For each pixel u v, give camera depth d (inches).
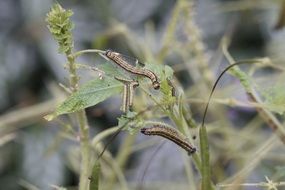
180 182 34.6
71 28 21.3
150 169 36.2
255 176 29.8
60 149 42.8
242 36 47.8
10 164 44.3
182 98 21.9
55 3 21.2
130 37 34.2
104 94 21.0
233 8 44.8
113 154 41.4
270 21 45.4
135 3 49.8
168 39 31.1
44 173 43.4
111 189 29.9
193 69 33.1
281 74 28.4
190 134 22.3
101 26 49.1
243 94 29.7
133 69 20.9
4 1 49.6
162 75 21.4
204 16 47.5
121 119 20.9
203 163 21.2
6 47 48.2
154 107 22.1
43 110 35.5
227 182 26.6
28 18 48.7
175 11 30.8
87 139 23.1
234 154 30.5
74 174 43.4
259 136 32.7
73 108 20.9
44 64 47.8
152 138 32.6
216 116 31.6
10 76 47.1
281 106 23.6
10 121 35.6
